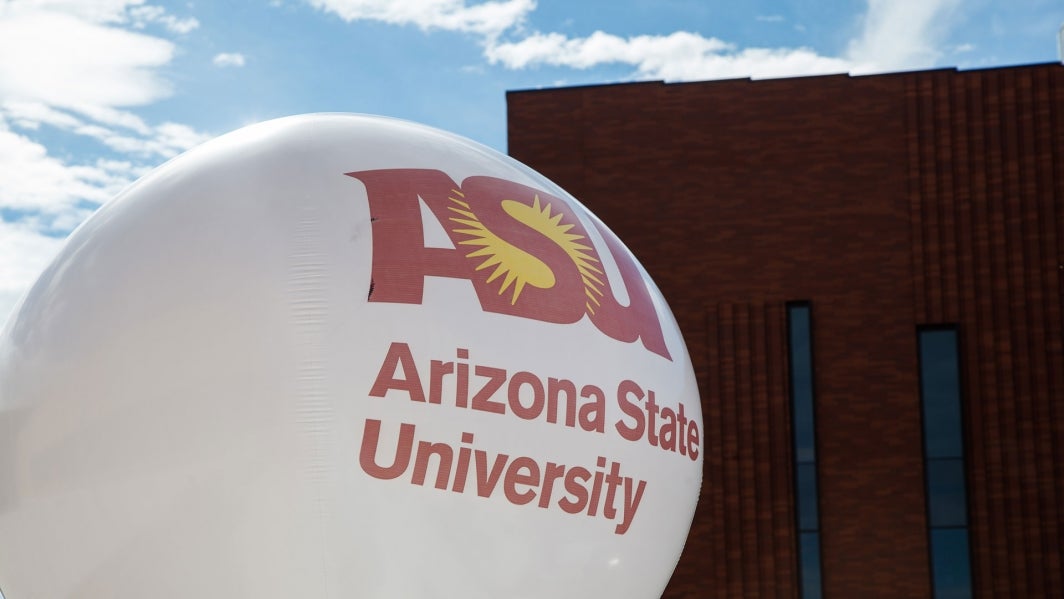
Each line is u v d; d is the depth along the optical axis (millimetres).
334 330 5488
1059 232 15641
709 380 15773
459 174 6438
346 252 5695
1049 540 15102
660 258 16094
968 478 15438
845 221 15922
